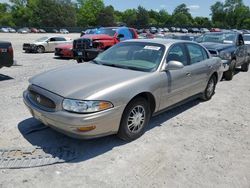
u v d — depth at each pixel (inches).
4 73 382.0
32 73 387.2
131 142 165.8
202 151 158.6
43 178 128.2
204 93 251.8
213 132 186.5
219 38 422.0
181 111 228.4
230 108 242.4
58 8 3673.7
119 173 134.0
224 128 194.7
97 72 168.6
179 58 201.3
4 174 130.1
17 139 164.9
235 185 128.0
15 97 253.0
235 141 173.8
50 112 144.4
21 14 3759.8
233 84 353.1
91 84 149.1
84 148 156.6
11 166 136.2
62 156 146.9
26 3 3892.7
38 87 157.2
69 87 147.3
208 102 258.4
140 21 3998.5
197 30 3127.5
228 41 409.4
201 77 228.4
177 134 180.7
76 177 129.8
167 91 183.8
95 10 4111.7
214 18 4788.4
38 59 590.6
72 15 3791.8
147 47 195.5
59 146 157.8
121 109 149.4
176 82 191.5
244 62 449.7
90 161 143.6
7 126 183.0
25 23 3715.6
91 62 200.8
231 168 141.8
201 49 239.8
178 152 156.1
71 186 123.3
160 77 175.8
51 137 168.7
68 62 545.3
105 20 3937.0
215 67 253.4
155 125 194.5
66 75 164.4
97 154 150.7
